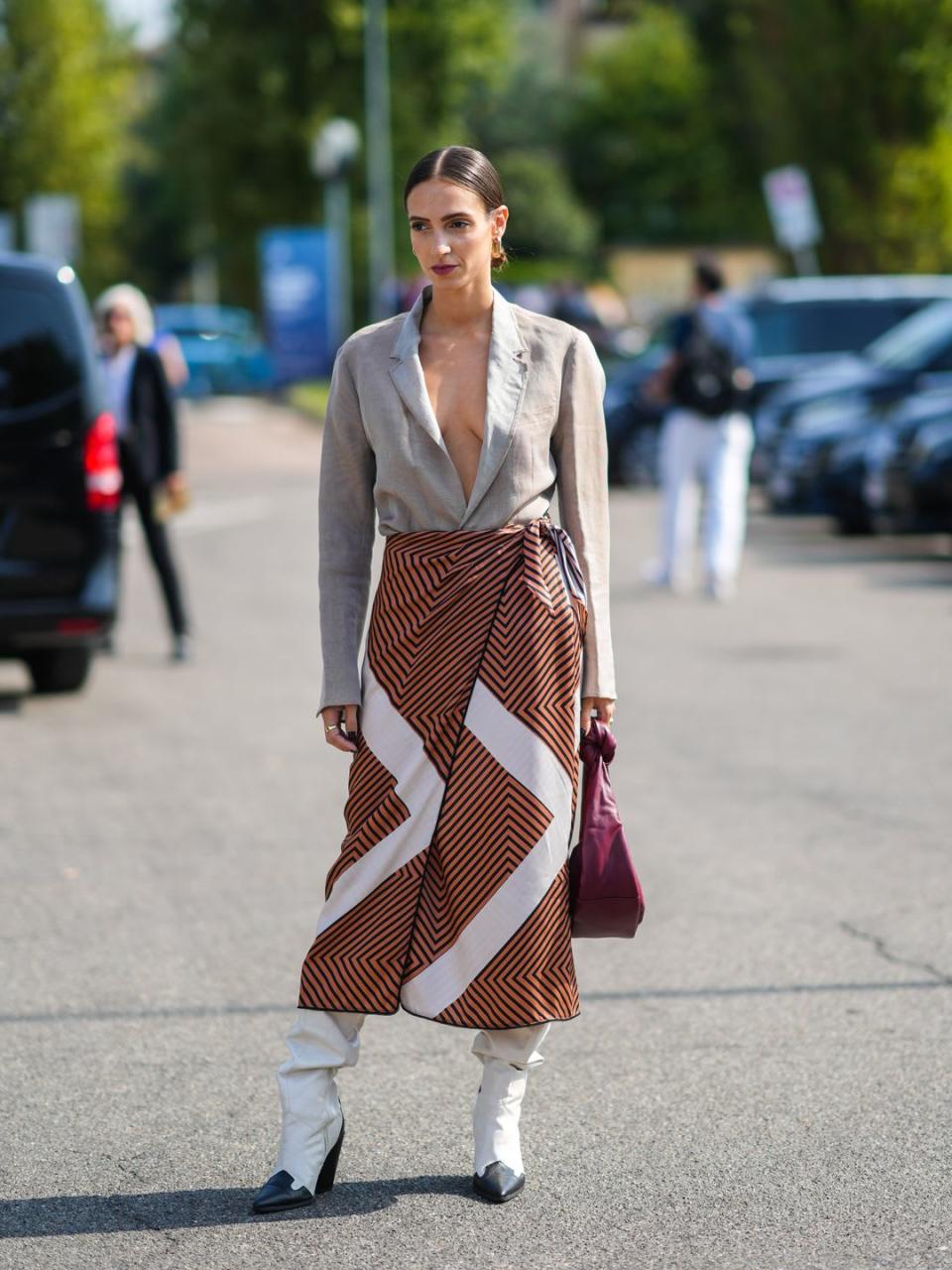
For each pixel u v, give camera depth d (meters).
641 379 27.62
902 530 18.89
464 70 61.69
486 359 4.73
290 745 10.72
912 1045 6.04
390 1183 5.04
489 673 4.66
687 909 7.54
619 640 14.39
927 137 36.72
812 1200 4.91
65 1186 5.03
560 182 82.12
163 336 14.30
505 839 4.64
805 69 36.78
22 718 11.55
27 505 11.44
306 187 60.12
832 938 7.15
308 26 59.75
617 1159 5.18
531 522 4.77
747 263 65.38
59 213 34.03
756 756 10.30
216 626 15.26
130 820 9.02
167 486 13.38
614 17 94.50
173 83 69.06
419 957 4.70
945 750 10.43
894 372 23.23
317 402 41.25
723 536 16.58
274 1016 6.36
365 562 4.92
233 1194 4.97
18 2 66.38
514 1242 4.66
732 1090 5.68
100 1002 6.51
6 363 11.45
